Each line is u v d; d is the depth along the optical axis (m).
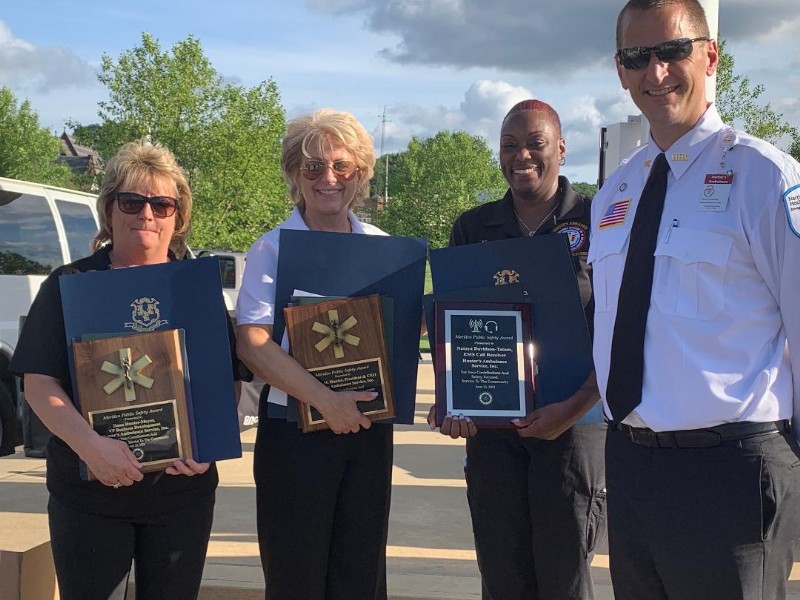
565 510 2.83
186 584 2.41
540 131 2.98
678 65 2.13
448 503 5.05
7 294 6.05
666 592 2.18
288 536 2.65
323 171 2.71
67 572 2.31
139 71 25.44
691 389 2.06
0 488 5.44
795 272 1.97
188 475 2.38
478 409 2.67
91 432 2.24
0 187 6.05
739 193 2.05
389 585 3.53
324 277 2.67
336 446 2.64
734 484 2.03
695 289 2.07
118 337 2.32
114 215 2.44
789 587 3.40
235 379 2.68
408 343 2.70
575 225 3.01
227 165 26.00
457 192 58.88
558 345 2.71
